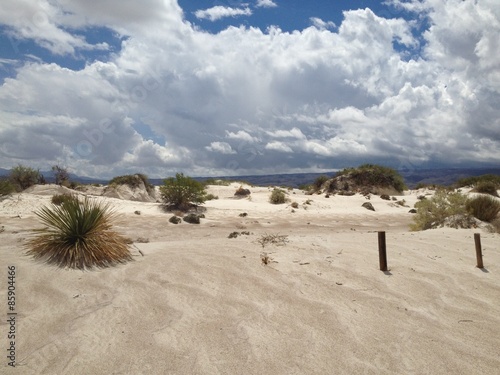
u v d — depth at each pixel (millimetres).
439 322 3836
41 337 3287
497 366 3012
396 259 6020
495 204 10734
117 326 3539
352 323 3723
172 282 4754
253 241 7359
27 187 24391
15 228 11625
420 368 2955
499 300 4473
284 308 4047
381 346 3275
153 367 2881
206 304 4098
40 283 4473
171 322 3637
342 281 4949
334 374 2840
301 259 5906
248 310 3961
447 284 4965
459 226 10273
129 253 6086
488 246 7012
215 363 2949
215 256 5957
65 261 5270
